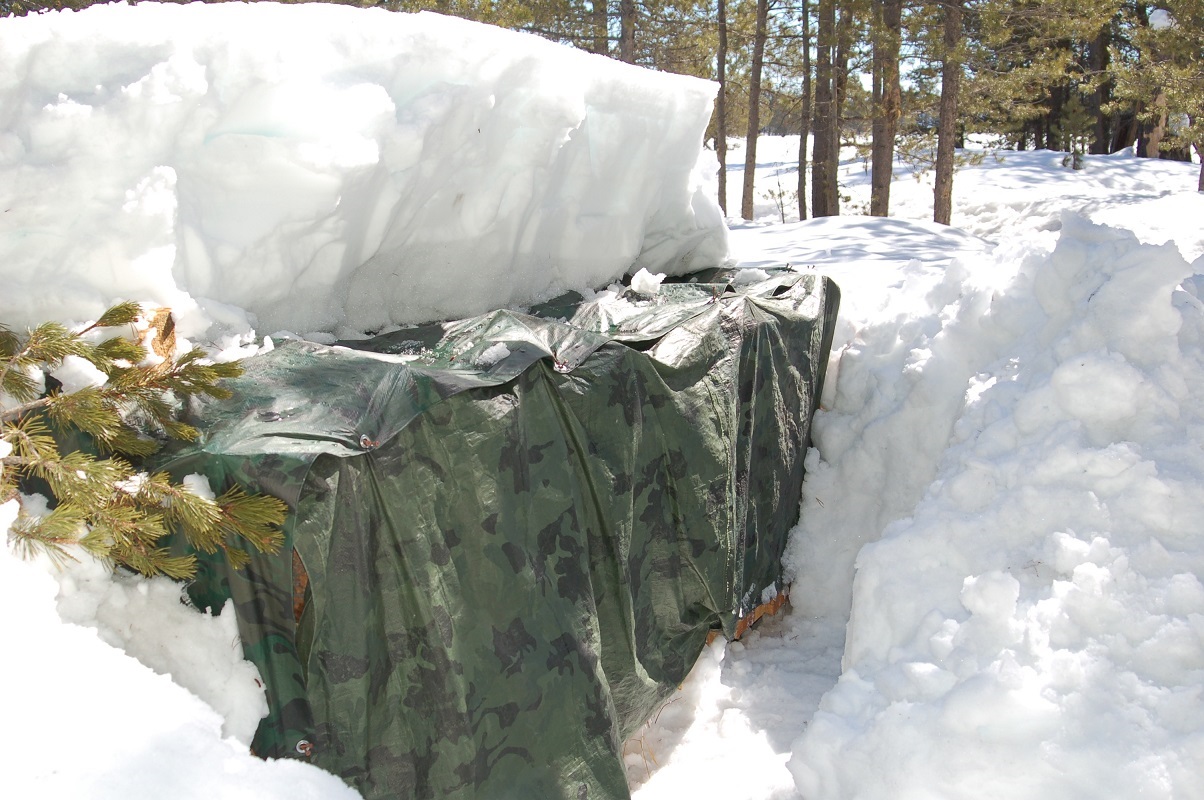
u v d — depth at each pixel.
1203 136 15.13
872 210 15.73
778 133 36.81
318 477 2.02
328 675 2.04
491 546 2.29
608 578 2.70
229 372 2.07
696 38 17.44
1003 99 15.87
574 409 2.61
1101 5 13.80
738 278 4.16
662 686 2.96
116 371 2.03
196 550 2.06
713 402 3.11
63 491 1.81
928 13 14.54
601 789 2.45
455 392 2.26
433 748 2.18
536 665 2.34
